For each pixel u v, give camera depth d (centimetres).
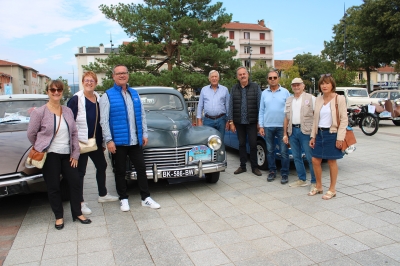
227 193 513
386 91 1627
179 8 1986
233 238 354
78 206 407
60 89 372
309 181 567
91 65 1942
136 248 339
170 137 498
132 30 1958
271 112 555
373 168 630
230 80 1852
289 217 407
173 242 350
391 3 2209
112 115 432
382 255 307
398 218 390
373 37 2356
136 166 457
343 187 518
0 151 419
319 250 321
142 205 469
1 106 547
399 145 868
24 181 411
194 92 2100
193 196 505
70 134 388
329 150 455
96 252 332
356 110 1129
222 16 2012
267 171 648
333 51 3875
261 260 306
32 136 368
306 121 499
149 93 649
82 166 436
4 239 374
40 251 338
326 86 443
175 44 2083
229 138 812
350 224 378
